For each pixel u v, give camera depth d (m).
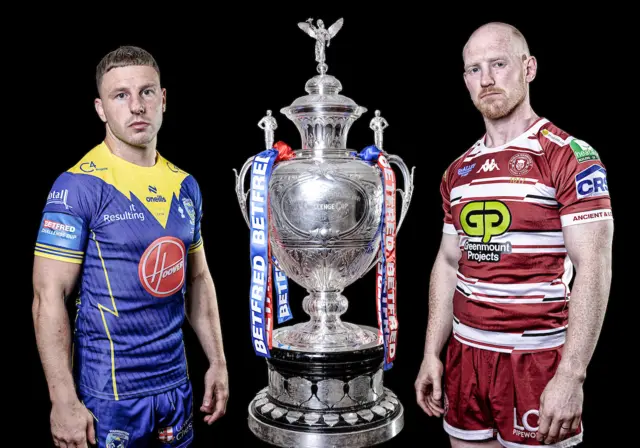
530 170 2.61
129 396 2.62
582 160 2.51
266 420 3.22
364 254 3.24
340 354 3.15
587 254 2.45
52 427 2.51
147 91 2.65
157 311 2.66
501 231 2.63
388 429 3.20
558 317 2.62
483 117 2.78
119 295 2.59
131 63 2.62
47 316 2.50
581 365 2.42
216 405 3.03
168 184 2.74
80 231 2.55
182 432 2.79
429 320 2.99
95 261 2.58
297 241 3.16
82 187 2.57
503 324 2.65
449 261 2.96
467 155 2.84
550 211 2.59
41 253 2.53
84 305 2.61
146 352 2.64
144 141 2.65
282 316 3.57
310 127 3.31
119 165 2.65
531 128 2.68
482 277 2.69
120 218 2.58
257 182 3.10
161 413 2.69
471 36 2.73
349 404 3.19
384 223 3.19
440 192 3.00
